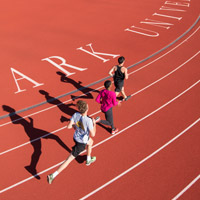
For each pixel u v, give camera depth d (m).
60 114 8.28
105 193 5.60
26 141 7.11
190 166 6.23
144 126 7.62
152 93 9.29
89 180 5.91
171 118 7.95
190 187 5.70
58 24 16.23
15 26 15.99
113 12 18.44
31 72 10.73
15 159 6.50
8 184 5.84
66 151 6.75
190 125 7.63
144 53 12.39
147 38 14.05
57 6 19.80
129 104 8.68
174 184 5.77
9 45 13.36
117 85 8.02
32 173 6.11
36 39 14.08
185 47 13.05
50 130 7.55
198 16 17.62
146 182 5.83
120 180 5.90
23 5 20.05
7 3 20.47
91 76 10.47
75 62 11.58
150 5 20.20
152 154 6.60
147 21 16.66
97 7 19.58
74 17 17.45
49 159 6.51
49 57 12.05
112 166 6.26
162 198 5.46
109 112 6.76
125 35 14.48
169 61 11.66
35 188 5.73
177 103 8.69
